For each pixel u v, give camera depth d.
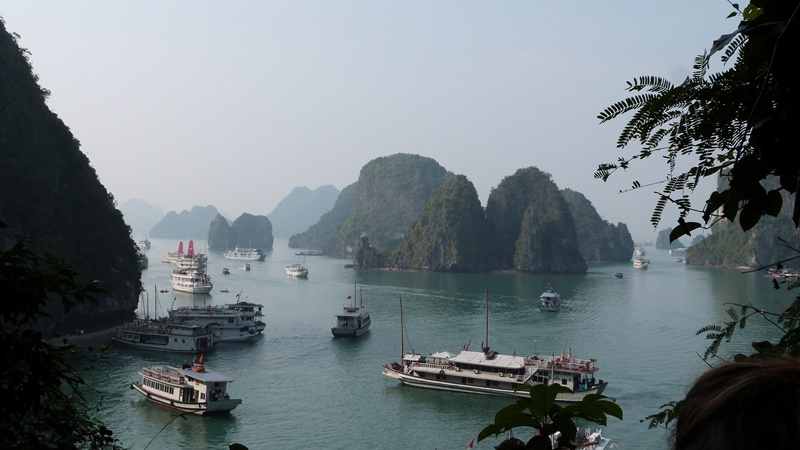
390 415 49.53
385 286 149.12
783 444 1.50
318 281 161.75
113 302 92.56
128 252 100.31
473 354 61.50
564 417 2.97
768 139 2.69
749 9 3.20
